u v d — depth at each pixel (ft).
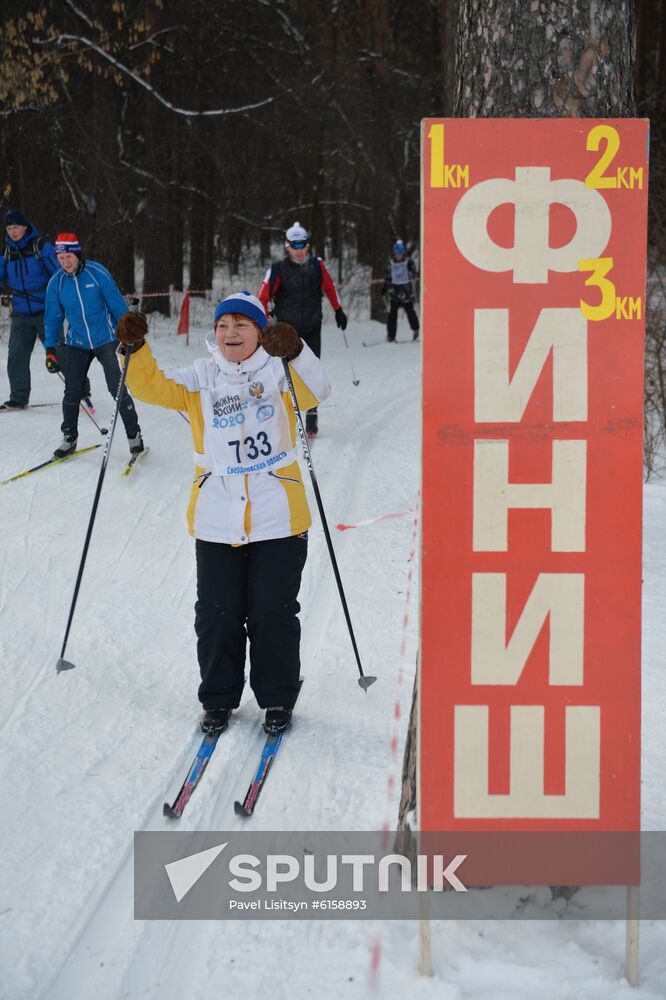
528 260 8.06
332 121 69.26
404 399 37.63
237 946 8.70
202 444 11.96
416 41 81.10
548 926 8.89
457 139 7.97
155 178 58.08
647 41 78.89
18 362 30.27
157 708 13.07
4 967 8.40
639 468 8.23
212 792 11.07
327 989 8.17
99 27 52.37
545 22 8.57
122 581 17.69
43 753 11.74
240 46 64.23
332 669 14.25
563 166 7.97
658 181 32.68
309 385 11.87
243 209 69.26
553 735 8.40
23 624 15.61
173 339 51.85
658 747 12.06
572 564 8.30
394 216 80.53
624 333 8.13
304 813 10.68
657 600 16.89
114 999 8.12
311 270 27.78
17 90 48.57
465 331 8.14
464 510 8.28
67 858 9.85
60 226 55.47
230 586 12.07
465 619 8.36
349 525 21.15
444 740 8.43
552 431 8.20
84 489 23.25
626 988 8.09
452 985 8.07
